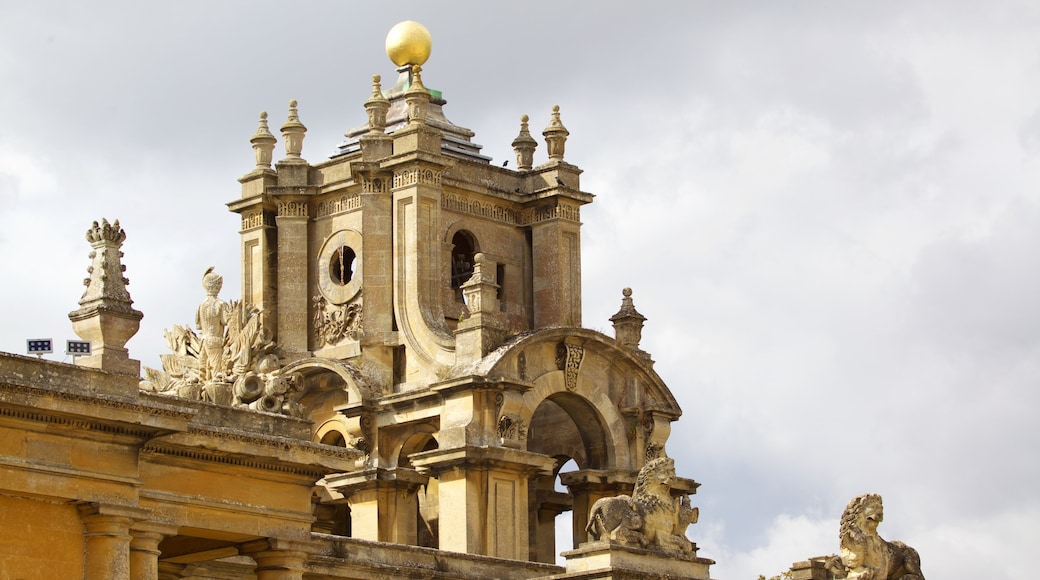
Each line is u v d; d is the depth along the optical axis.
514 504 79.25
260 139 87.31
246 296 86.44
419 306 82.62
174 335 77.31
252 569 64.62
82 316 56.62
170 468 58.44
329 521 83.75
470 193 85.81
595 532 65.50
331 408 82.94
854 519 66.00
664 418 84.38
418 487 81.38
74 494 55.06
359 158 85.38
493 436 79.31
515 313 86.81
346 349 84.19
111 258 57.16
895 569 66.31
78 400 54.94
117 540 55.69
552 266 86.94
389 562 68.62
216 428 59.00
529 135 89.44
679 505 66.94
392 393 82.31
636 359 83.81
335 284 85.12
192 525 58.44
